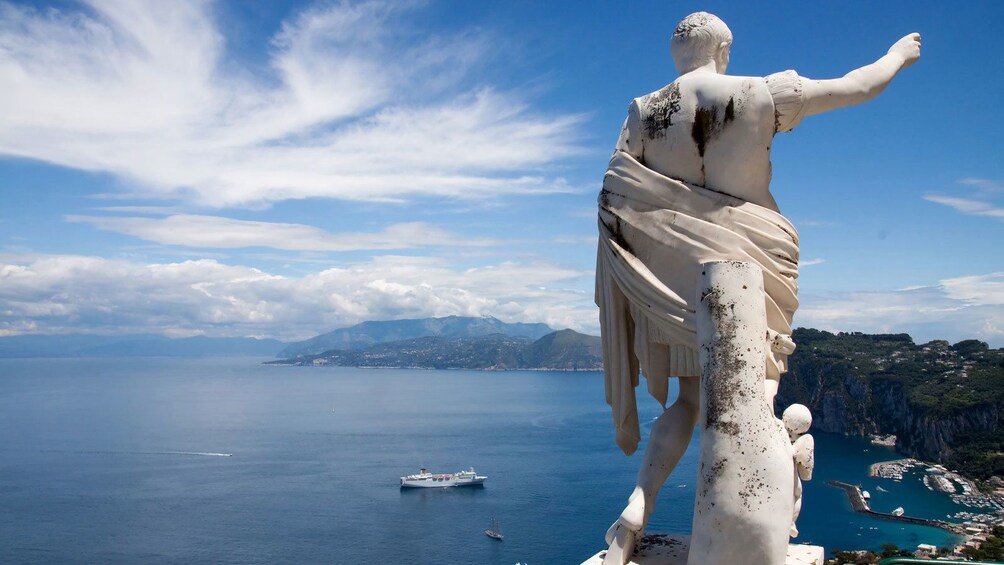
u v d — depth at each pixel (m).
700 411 6.09
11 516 88.75
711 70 7.03
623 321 7.20
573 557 71.50
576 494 97.56
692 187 6.68
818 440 131.12
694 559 5.87
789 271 6.64
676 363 6.78
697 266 6.53
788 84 6.57
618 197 6.96
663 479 6.82
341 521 86.62
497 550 74.19
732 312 5.97
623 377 7.25
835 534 73.94
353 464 124.88
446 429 173.12
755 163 6.66
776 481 5.71
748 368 5.90
